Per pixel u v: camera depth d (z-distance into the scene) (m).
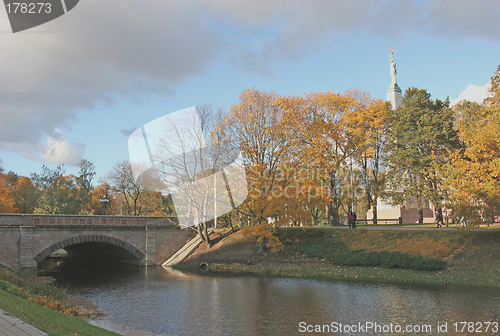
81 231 45.41
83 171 78.44
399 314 19.67
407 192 44.44
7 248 40.44
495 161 28.44
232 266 41.25
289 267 37.56
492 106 35.53
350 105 46.78
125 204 82.25
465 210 30.38
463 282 27.08
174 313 21.58
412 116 46.38
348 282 29.92
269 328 18.06
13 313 12.20
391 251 34.41
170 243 51.34
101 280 36.12
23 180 84.69
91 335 11.73
